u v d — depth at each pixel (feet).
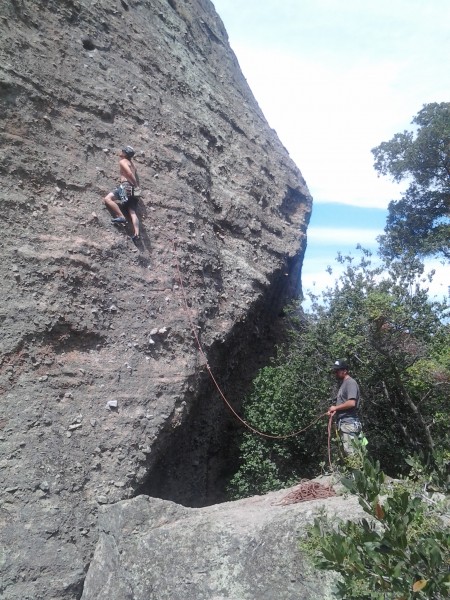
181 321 27.40
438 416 30.12
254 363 37.17
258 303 35.24
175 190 31.01
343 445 23.24
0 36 26.07
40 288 23.29
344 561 11.66
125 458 22.57
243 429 32.81
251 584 17.12
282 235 40.65
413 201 70.08
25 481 19.85
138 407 23.95
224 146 38.42
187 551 18.30
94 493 21.16
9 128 25.02
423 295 31.04
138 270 26.91
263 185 40.70
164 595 17.90
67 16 30.17
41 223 24.54
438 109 66.13
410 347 29.71
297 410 31.14
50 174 25.73
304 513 17.84
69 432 21.67
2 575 18.17
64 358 23.06
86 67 29.81
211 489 31.24
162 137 32.24
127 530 19.56
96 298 24.80
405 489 13.37
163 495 27.12
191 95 37.55
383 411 31.45
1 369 21.35
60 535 19.69
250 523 18.53
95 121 28.81
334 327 31.40
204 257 30.91
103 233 26.37
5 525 18.94
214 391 31.27
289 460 31.71
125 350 24.82
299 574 16.67
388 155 68.44
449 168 65.62
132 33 34.45
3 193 23.84
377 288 31.32
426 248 63.00
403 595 10.53
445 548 10.94
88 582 19.43
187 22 43.60
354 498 19.08
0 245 23.02
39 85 26.73
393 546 11.00
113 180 28.17
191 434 29.22
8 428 20.51
